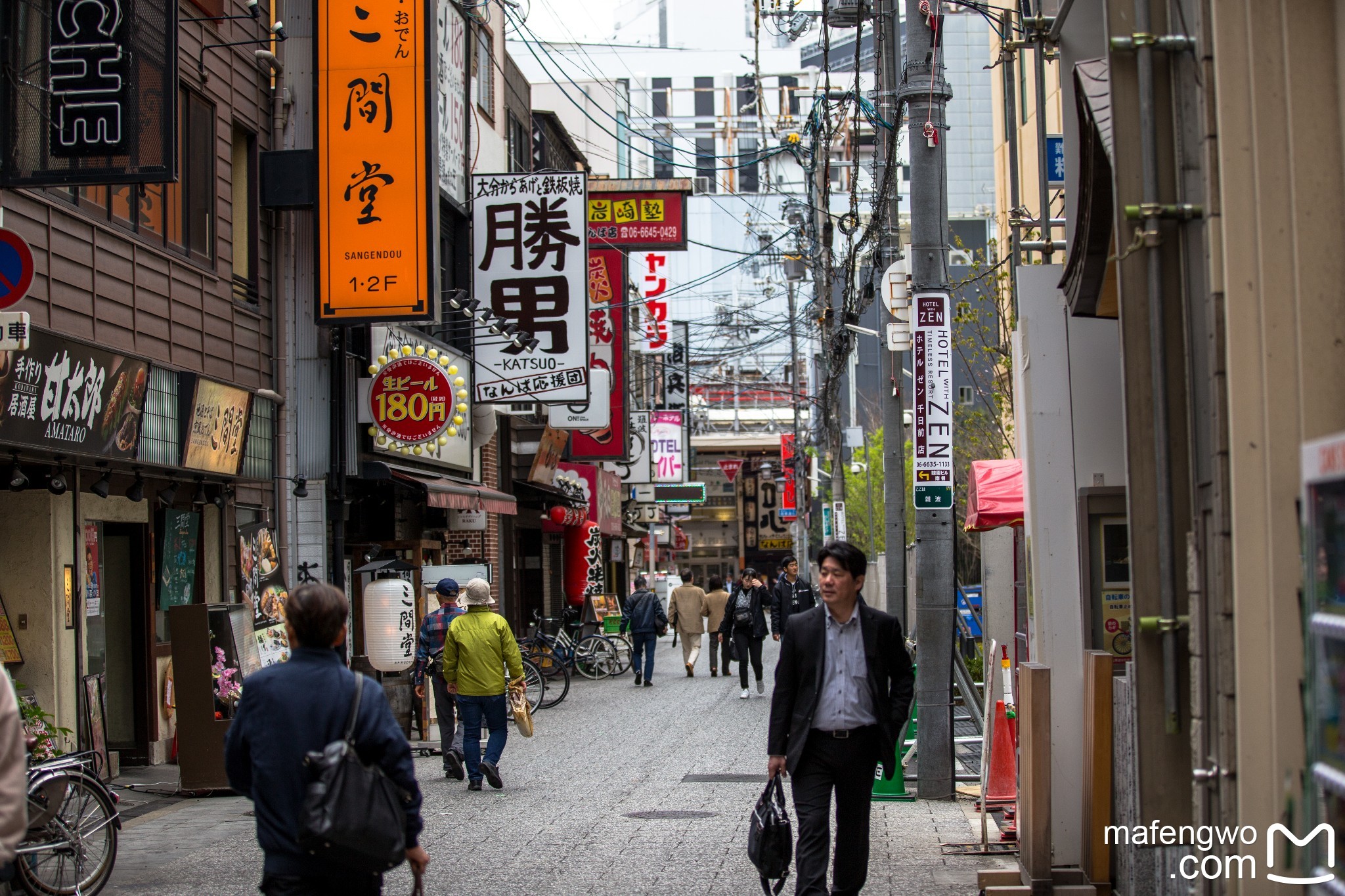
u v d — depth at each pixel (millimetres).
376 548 18625
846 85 63406
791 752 6145
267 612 13344
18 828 4027
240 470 13766
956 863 8117
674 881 7684
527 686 18656
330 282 14430
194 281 13016
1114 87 4637
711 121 72562
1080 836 7023
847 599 6168
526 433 26047
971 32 55531
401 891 7551
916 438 10758
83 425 10266
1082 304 6441
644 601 23094
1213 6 4008
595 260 29062
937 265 10711
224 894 7641
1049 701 6984
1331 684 2785
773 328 56625
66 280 10531
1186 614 4613
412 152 14422
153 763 12766
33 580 10789
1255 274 3943
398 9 14453
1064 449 7410
